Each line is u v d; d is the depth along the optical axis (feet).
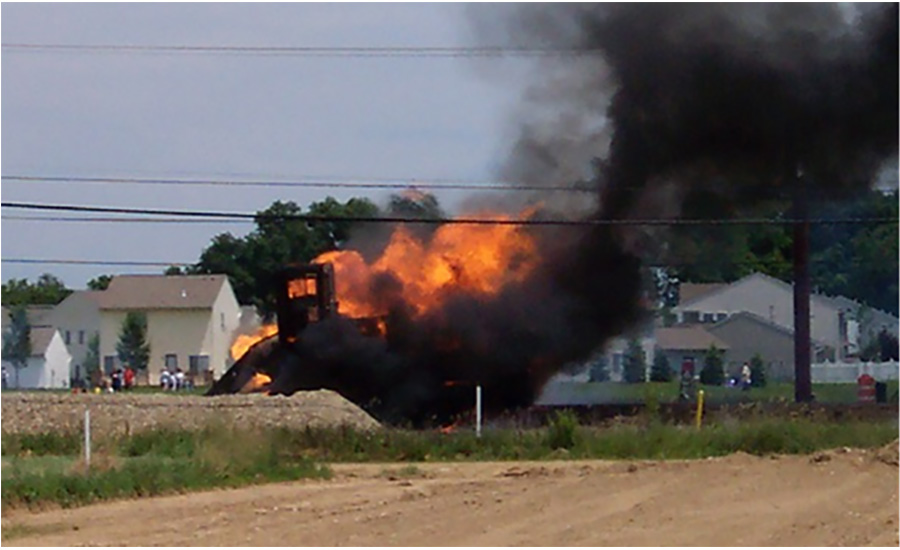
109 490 134.72
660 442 193.88
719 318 567.18
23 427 209.15
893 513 117.29
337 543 101.86
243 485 149.18
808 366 318.86
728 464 159.74
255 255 581.94
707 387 427.74
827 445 193.06
